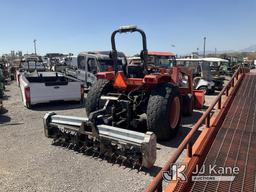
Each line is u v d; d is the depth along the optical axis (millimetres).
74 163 3953
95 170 3709
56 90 8562
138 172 3637
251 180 2906
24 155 4297
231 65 22156
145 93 5199
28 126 6113
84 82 11383
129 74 5582
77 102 9328
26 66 16219
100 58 10492
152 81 4727
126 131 3762
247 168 3152
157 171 3670
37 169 3770
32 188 3250
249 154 3504
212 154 3512
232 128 4508
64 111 7906
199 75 12883
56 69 17328
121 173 3615
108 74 5570
